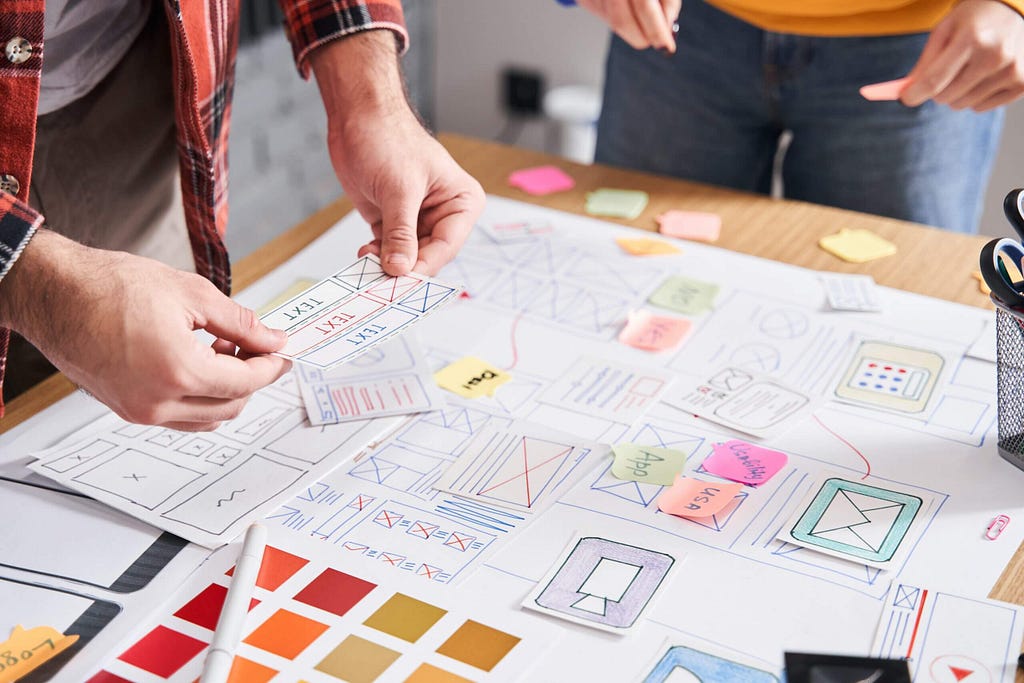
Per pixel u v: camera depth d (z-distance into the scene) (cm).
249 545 65
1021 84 99
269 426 79
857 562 65
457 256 104
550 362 88
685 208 113
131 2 97
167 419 65
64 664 58
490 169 122
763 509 70
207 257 99
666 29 109
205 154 93
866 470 74
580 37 234
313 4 93
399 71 95
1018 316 69
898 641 59
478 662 58
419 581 64
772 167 144
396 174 85
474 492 72
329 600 63
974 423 79
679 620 61
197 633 60
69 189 100
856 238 107
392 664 58
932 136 122
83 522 69
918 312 94
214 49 95
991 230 200
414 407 81
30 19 72
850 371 86
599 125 147
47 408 81
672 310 95
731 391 84
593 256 104
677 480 73
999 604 62
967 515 69
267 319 74
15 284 64
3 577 64
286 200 222
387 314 74
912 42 118
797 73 124
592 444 77
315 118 222
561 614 61
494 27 243
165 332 61
